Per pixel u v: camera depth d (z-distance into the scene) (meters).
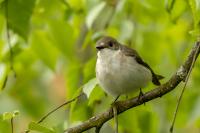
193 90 12.79
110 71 10.58
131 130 11.08
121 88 10.64
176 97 12.99
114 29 12.88
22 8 10.95
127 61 10.64
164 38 13.78
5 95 15.38
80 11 13.33
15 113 8.59
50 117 15.46
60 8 12.61
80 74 11.44
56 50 12.41
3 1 10.92
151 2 12.14
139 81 10.66
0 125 9.10
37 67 15.48
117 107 9.73
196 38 9.54
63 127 9.61
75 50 13.67
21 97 15.42
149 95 9.63
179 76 9.42
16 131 15.34
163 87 9.56
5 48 11.96
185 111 12.84
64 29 12.00
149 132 11.66
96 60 11.38
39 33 12.28
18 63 14.52
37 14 12.30
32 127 8.52
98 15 12.76
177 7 11.14
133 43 13.37
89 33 12.86
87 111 11.08
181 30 13.84
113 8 12.77
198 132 15.32
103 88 10.66
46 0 12.32
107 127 13.62
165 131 13.70
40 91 15.56
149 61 13.58
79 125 9.56
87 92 9.01
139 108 10.94
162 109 13.74
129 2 12.80
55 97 15.65
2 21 11.72
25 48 12.52
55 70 12.48
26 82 15.37
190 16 13.80
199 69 12.69
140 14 13.03
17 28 11.01
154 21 13.66
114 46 10.95
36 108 15.46
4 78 11.91
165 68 13.76
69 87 11.38
